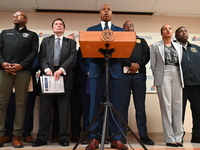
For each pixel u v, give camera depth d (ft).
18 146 7.94
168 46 9.56
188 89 9.84
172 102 9.17
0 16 13.33
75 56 9.10
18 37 8.71
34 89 10.31
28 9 13.15
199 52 10.42
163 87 9.05
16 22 8.87
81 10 13.38
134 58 9.69
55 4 12.64
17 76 8.38
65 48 9.06
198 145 8.96
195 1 12.23
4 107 8.29
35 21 13.43
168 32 9.45
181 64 9.78
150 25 13.80
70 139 10.50
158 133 12.05
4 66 8.15
